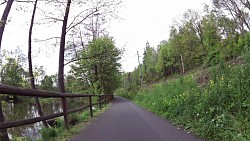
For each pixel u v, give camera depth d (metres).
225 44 30.30
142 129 8.23
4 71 12.55
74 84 35.53
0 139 7.89
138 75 107.62
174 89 14.86
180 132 7.50
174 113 10.65
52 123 11.42
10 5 9.92
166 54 82.50
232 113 6.89
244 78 7.55
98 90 33.62
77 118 11.31
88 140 6.97
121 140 6.63
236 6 49.56
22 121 5.08
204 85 11.62
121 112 16.12
